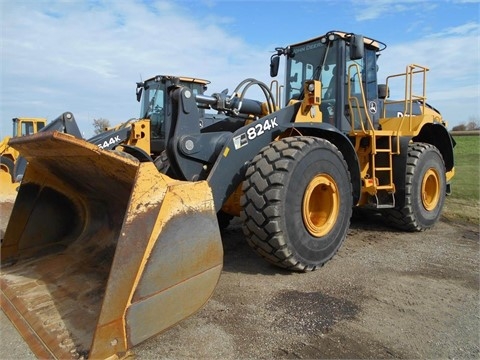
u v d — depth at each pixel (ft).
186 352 6.62
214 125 13.35
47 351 5.72
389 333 7.47
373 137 14.52
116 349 5.41
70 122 11.06
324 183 11.00
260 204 9.71
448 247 13.87
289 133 11.70
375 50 16.75
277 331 7.41
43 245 9.45
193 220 6.58
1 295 7.54
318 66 15.03
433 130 18.79
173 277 6.23
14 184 17.67
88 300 7.02
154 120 25.73
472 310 8.54
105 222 9.39
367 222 18.47
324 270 10.95
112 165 6.81
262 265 11.26
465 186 27.37
